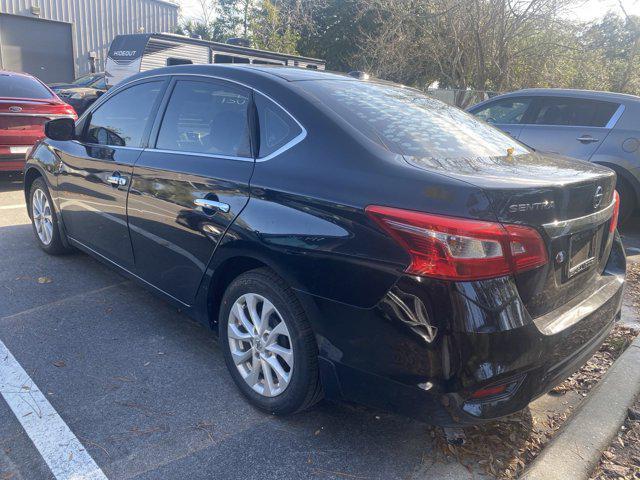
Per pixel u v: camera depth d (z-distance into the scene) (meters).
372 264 2.25
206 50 14.11
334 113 2.72
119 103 3.99
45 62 20.28
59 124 4.29
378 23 18.58
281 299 2.63
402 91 3.52
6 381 3.06
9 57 19.33
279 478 2.44
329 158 2.55
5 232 5.73
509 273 2.15
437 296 2.12
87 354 3.39
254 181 2.74
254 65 3.37
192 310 3.29
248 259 2.84
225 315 2.99
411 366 2.22
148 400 2.95
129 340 3.59
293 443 2.67
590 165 3.00
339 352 2.42
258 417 2.85
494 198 2.11
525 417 2.97
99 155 3.95
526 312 2.21
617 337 3.85
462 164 2.53
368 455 2.62
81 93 14.47
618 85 14.27
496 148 3.00
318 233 2.42
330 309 2.41
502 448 2.70
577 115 7.02
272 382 2.80
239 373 2.96
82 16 20.83
